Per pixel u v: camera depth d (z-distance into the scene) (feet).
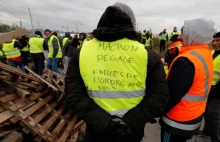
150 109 5.23
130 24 5.21
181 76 6.41
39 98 10.08
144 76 5.22
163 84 5.27
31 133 9.06
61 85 13.87
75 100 5.44
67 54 28.19
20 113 8.46
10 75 9.74
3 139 8.13
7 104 8.55
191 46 7.04
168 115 7.08
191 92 6.62
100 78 5.29
